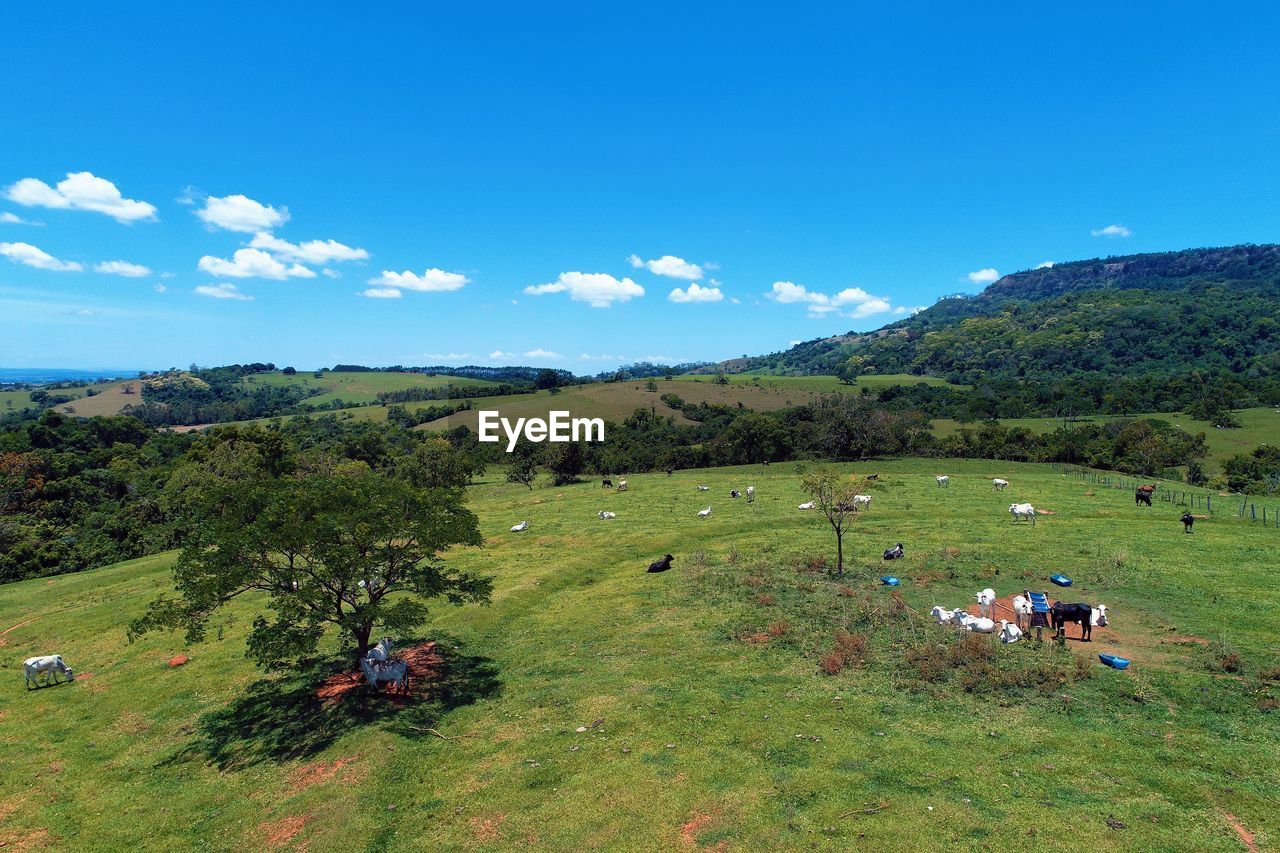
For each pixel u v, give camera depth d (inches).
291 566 908.0
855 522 1894.7
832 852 506.9
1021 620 970.1
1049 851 488.1
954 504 2092.8
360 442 4365.2
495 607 1296.8
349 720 832.3
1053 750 630.5
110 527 2608.3
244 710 922.7
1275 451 3506.4
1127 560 1309.1
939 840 509.0
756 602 1202.6
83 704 1016.9
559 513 2400.3
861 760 636.1
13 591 1887.3
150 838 644.7
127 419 5251.0
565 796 621.0
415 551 964.6
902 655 904.3
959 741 660.1
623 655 1002.1
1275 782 558.3
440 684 938.7
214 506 923.4
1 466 3157.0
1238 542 1421.0
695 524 2010.3
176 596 1587.1
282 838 611.2
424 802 636.7
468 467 3602.4
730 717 756.0
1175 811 526.0
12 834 674.2
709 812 573.3
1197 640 889.5
